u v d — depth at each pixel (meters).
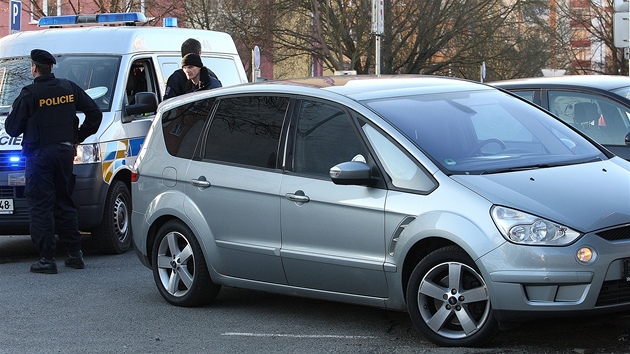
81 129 10.13
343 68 36.56
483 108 7.32
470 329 6.17
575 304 5.84
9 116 9.66
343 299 6.91
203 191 7.75
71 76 11.46
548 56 38.59
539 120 7.46
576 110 10.21
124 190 11.18
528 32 38.62
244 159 7.55
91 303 8.34
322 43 36.19
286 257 7.12
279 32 38.25
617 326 6.67
